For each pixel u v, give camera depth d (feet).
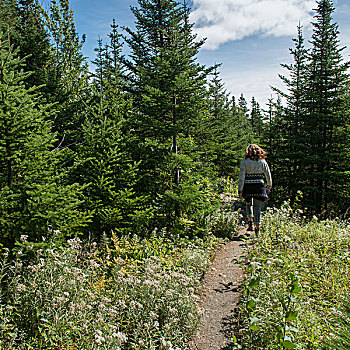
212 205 29.14
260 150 21.40
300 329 10.09
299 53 58.59
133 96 39.93
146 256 18.56
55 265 12.96
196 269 18.08
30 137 16.99
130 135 26.99
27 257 15.40
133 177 24.48
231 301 14.94
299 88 57.47
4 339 9.82
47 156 18.15
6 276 14.02
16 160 16.60
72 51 40.83
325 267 15.03
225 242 26.18
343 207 49.06
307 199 51.90
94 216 22.16
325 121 52.70
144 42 43.47
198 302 15.15
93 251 19.47
